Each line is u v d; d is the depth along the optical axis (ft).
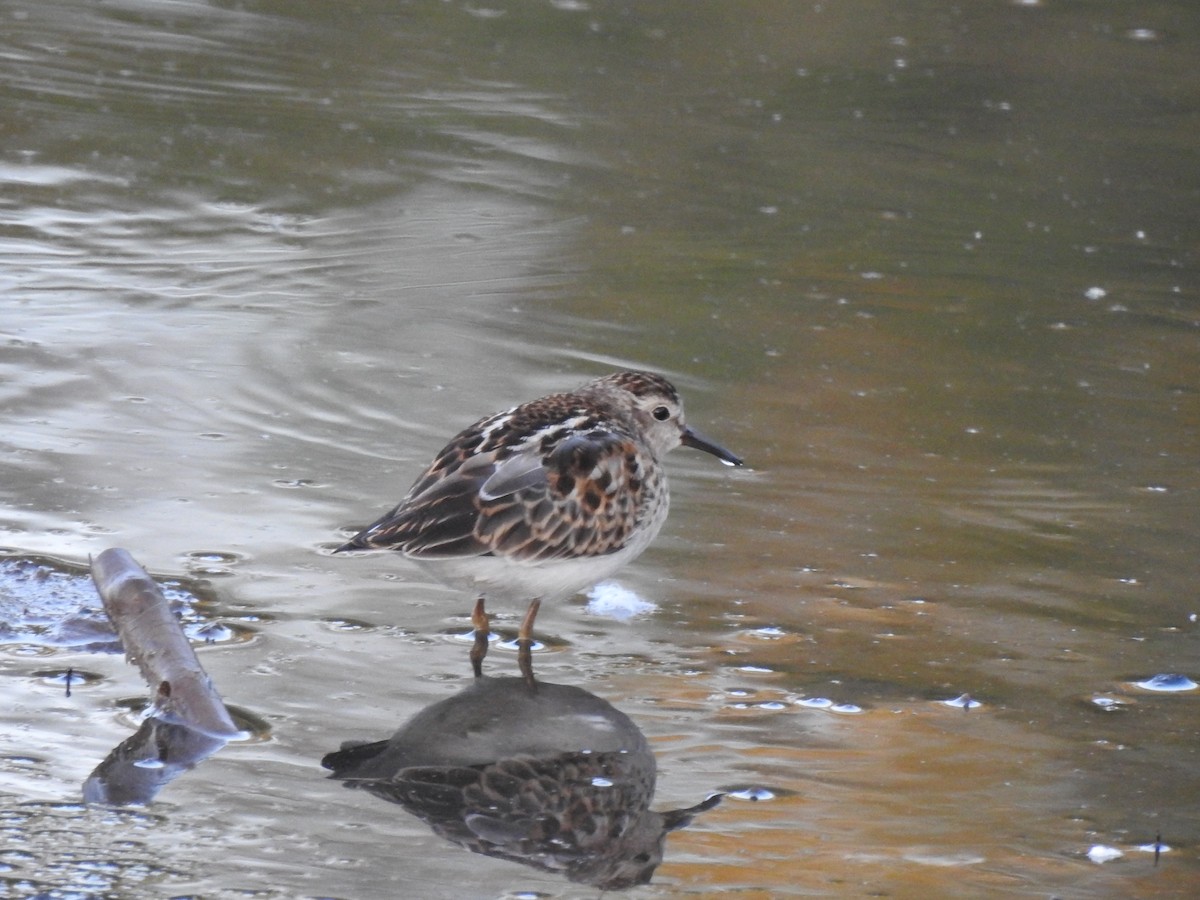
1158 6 104.88
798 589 36.32
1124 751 29.30
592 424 35.29
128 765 26.99
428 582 36.09
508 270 59.16
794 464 43.91
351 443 43.42
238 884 23.41
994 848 25.63
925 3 104.73
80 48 85.15
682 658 32.86
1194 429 47.55
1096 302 59.11
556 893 23.70
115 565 31.50
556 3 101.19
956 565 37.83
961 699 31.27
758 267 61.16
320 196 66.33
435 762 27.73
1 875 23.15
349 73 84.74
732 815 26.48
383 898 23.29
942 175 74.28
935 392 49.80
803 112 82.79
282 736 28.43
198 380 47.24
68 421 43.47
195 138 71.97
